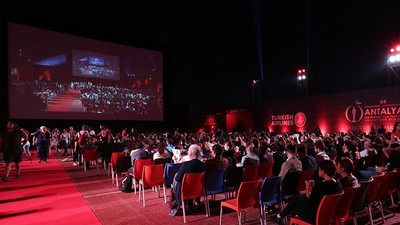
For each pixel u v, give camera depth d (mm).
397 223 4168
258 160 5434
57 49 15227
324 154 5457
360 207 3580
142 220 4383
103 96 16859
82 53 16156
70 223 4250
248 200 3691
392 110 15414
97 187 6828
